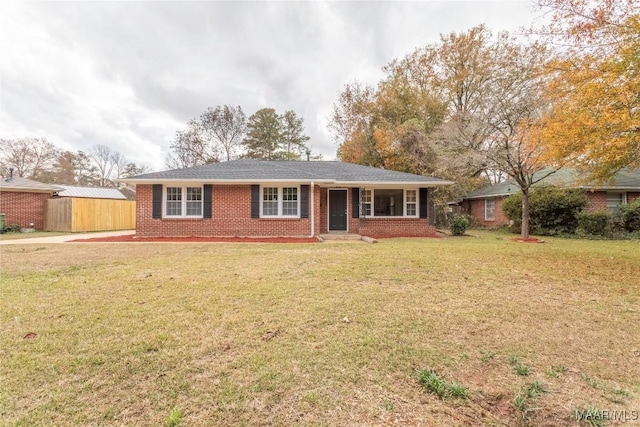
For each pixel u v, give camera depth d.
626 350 3.01
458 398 2.26
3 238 12.93
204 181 12.92
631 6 5.67
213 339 3.13
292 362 2.71
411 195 15.37
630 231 14.57
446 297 4.55
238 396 2.24
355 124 27.42
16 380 2.41
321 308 4.03
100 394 2.26
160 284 5.16
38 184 17.94
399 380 2.47
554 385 2.44
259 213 13.45
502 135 13.55
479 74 21.55
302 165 17.11
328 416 2.05
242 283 5.23
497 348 3.01
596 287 5.18
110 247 9.81
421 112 24.30
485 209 21.75
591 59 6.17
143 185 13.19
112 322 3.55
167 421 1.99
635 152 6.12
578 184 8.45
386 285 5.17
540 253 8.74
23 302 4.22
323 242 11.72
